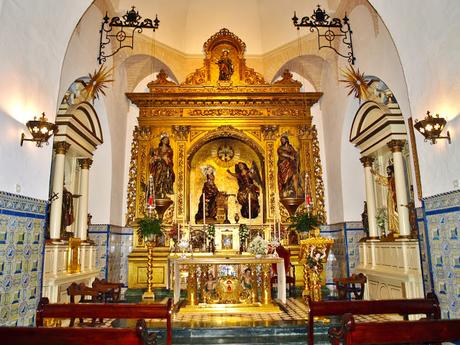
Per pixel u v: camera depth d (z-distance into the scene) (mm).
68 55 9180
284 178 13922
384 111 9844
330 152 13883
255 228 13695
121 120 13891
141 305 5863
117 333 3869
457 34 5996
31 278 6414
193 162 14609
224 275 9500
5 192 5598
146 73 14828
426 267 8133
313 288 9172
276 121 14461
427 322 4180
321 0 12789
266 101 14469
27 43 6105
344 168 12906
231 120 14422
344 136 12797
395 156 9734
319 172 14156
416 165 8539
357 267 11711
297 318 8398
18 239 5992
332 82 13523
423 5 6602
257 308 9023
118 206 13492
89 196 12602
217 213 13781
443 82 6465
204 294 9320
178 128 14227
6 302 5633
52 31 6797
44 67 6723
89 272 10828
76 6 7133
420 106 7195
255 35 15219
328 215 14070
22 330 3889
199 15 14977
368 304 5965
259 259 9094
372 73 10234
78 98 10539
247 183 14305
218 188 14453
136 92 14453
